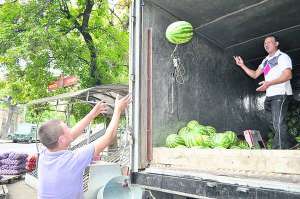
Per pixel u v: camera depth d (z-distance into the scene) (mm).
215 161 3695
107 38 17406
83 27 16844
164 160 4254
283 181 2975
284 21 6191
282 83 5324
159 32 5078
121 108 3795
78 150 3484
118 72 17438
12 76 16734
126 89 10781
